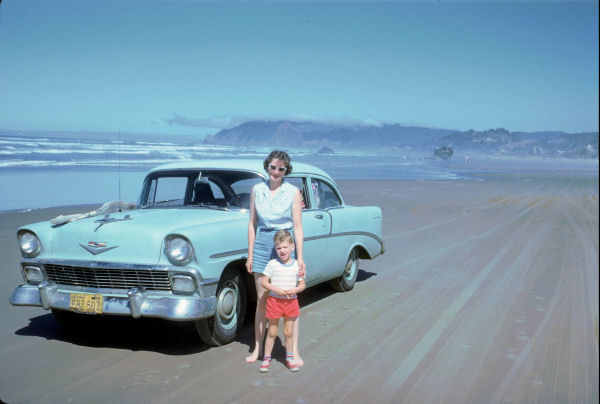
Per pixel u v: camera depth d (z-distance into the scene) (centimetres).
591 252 909
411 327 478
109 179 2250
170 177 519
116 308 391
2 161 3089
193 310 381
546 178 4309
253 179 490
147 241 400
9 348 411
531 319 507
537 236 1106
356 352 411
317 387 343
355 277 640
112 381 348
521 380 356
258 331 394
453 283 669
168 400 319
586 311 536
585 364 387
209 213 470
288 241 369
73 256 418
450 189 2655
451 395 331
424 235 1109
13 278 645
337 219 577
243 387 341
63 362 382
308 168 572
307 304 562
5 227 1024
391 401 322
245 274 470
